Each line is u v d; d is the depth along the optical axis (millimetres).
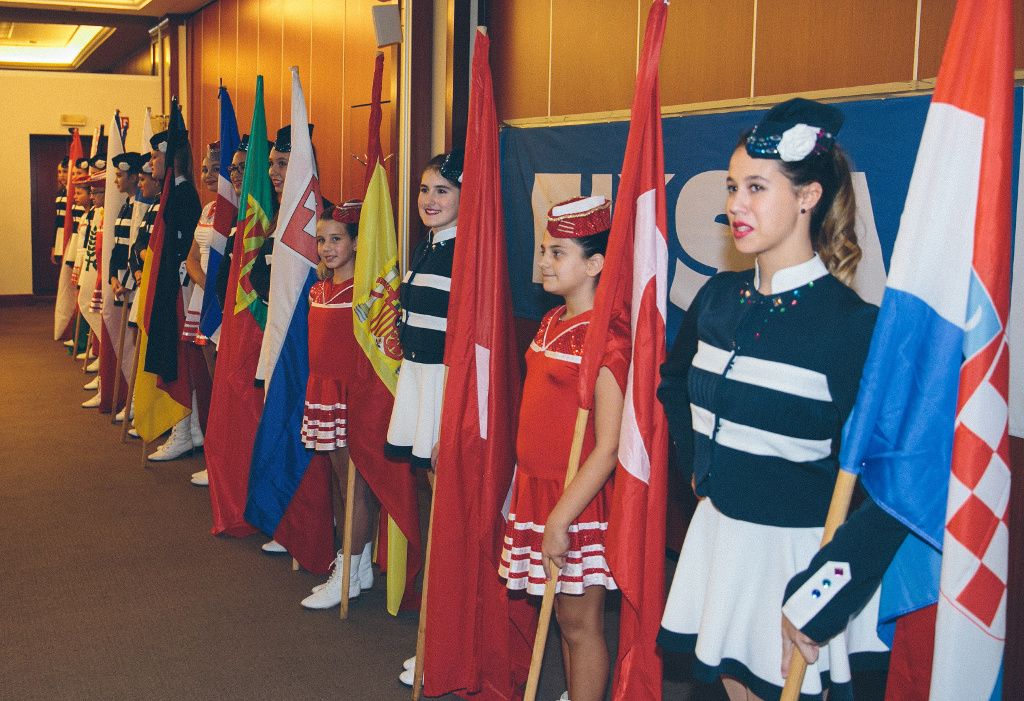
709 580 1653
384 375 3055
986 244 1421
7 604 3289
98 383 6914
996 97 1418
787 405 1528
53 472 4879
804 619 1451
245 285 3875
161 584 3494
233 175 4453
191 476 4859
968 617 1438
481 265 2459
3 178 11484
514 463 2574
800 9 3092
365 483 3281
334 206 3305
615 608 3424
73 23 9500
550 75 4121
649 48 1903
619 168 3711
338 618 3242
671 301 3555
